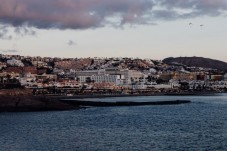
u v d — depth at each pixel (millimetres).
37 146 76000
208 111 172375
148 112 165375
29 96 179750
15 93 190500
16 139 84625
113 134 95188
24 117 137125
